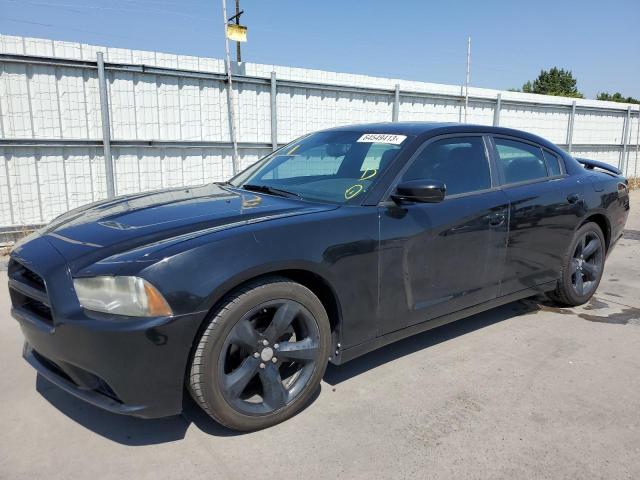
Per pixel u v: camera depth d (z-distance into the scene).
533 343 3.73
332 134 3.85
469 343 3.71
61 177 6.93
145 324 2.16
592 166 5.13
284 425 2.65
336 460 2.37
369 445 2.48
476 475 2.27
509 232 3.60
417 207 3.09
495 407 2.83
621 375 3.23
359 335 2.88
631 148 16.36
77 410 2.80
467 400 2.90
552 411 2.79
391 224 2.93
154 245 2.34
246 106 8.44
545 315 4.33
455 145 3.51
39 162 6.74
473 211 3.35
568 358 3.47
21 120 6.55
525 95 12.66
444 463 2.35
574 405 2.86
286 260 2.49
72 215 3.12
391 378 3.16
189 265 2.26
